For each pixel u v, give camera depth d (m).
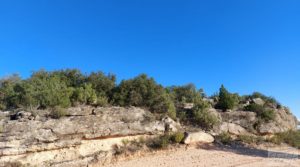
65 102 17.23
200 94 28.83
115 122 17.14
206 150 18.55
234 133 22.59
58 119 15.56
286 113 30.78
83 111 16.78
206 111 22.33
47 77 21.83
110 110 17.75
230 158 17.31
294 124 31.02
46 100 16.86
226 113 24.78
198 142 19.28
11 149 13.38
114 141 16.84
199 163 15.98
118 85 21.41
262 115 25.92
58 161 14.48
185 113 22.22
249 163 16.69
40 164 13.92
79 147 15.55
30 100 16.73
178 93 26.98
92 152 15.75
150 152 17.08
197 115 21.61
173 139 18.61
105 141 16.52
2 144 13.27
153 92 20.83
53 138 14.62
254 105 26.52
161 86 22.20
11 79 21.27
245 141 21.73
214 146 19.62
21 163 13.50
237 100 27.81
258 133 24.22
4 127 13.96
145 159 16.23
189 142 18.72
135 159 16.17
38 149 14.16
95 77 21.92
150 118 18.78
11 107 17.30
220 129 22.02
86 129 15.82
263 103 29.72
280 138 24.47
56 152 14.77
